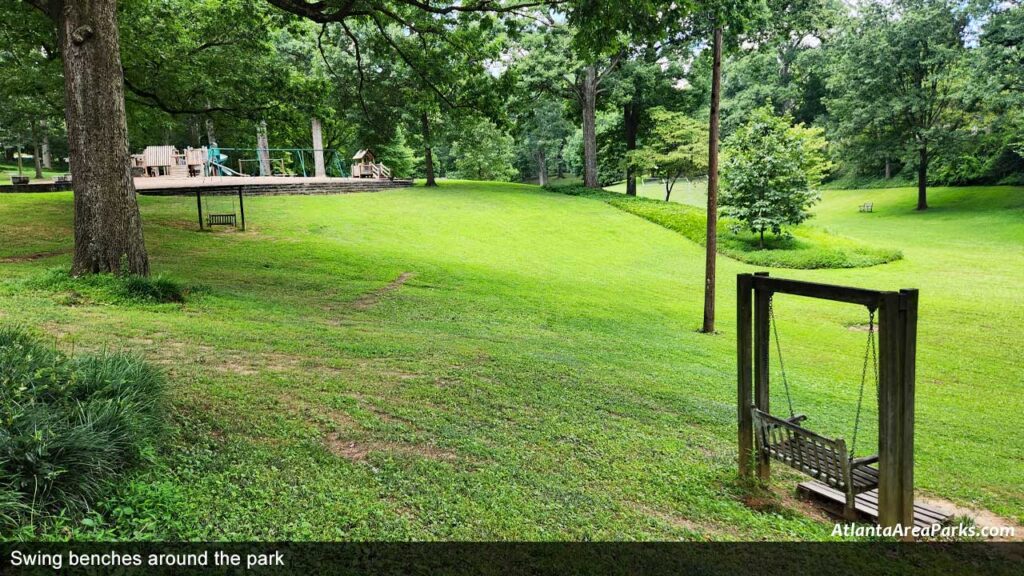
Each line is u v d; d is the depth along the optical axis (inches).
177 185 943.0
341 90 1262.3
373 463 181.8
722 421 271.3
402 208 1078.4
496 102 649.0
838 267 937.5
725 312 623.5
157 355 264.5
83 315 320.8
